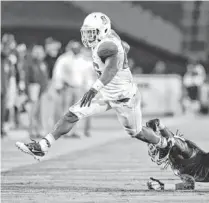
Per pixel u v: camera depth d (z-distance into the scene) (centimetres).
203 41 9950
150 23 9525
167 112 7238
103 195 2247
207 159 2314
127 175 2770
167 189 2352
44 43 8638
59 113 4856
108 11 8888
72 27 8362
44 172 2862
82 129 5488
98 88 2161
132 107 2252
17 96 5131
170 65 9988
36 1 8281
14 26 8306
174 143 2277
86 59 4691
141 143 4269
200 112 8138
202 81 8250
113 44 2167
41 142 2234
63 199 2169
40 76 4675
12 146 4019
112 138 4656
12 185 2484
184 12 9900
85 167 3044
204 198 2169
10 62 4700
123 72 2220
